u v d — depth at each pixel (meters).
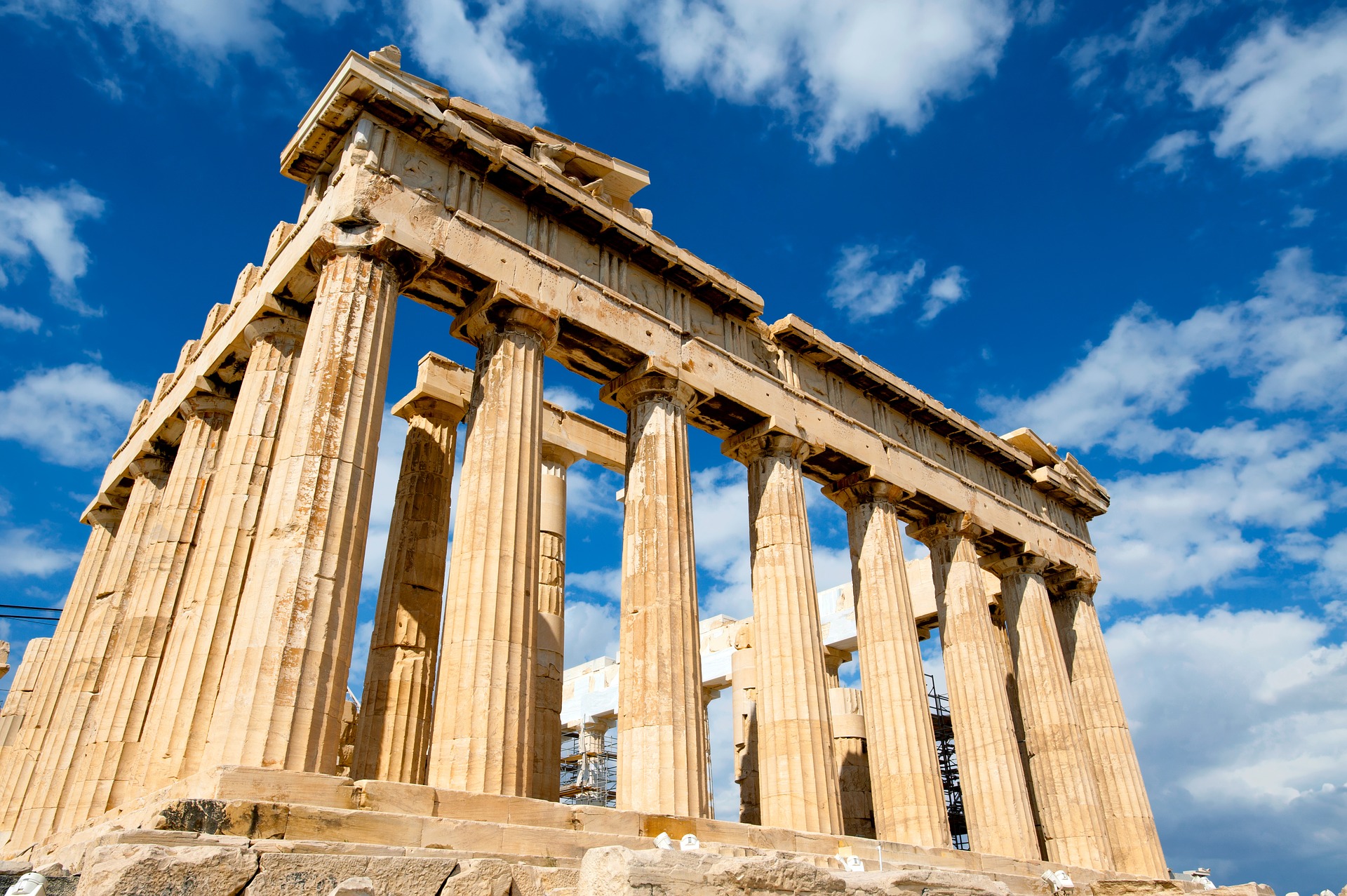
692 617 20.59
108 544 28.39
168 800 11.03
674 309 24.02
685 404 23.02
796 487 24.83
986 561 33.09
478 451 18.70
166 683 16.88
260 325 20.03
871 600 26.33
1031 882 22.59
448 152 20.27
